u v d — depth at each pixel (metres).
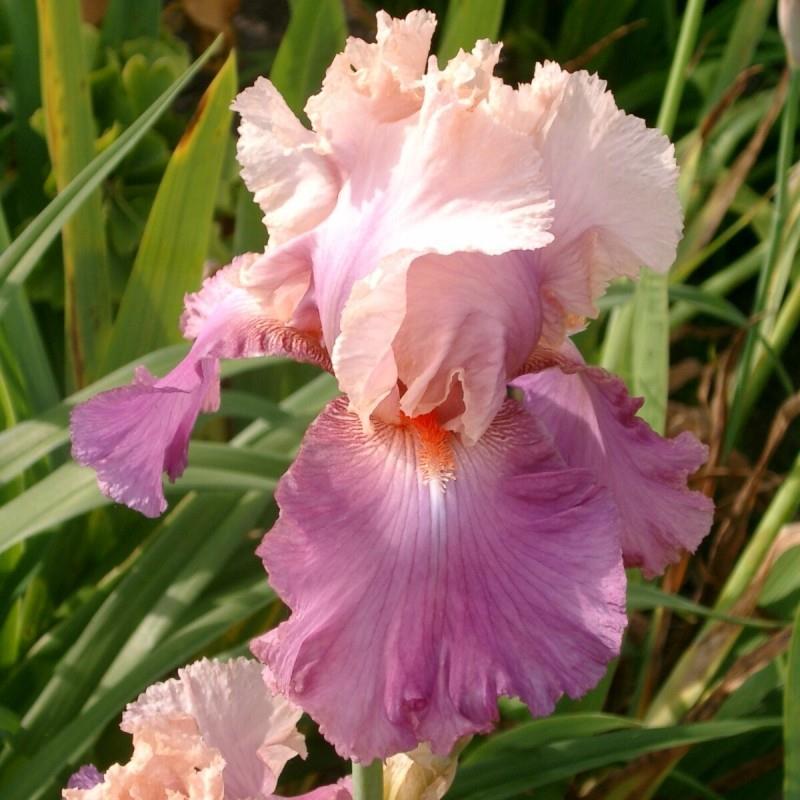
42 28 0.65
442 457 0.40
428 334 0.40
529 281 0.41
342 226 0.41
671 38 1.10
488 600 0.38
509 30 1.22
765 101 0.98
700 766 0.66
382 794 0.42
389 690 0.37
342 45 0.76
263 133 0.42
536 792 0.61
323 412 0.41
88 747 0.55
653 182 0.41
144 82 0.86
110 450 0.42
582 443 0.46
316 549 0.38
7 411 0.63
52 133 0.68
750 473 0.69
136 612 0.59
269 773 0.46
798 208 0.75
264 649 0.38
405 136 0.40
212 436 0.77
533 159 0.39
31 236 0.56
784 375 0.76
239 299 0.45
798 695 0.52
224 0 1.02
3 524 0.55
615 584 0.38
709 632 0.63
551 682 0.38
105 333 0.72
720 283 0.88
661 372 0.67
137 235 0.84
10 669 0.64
